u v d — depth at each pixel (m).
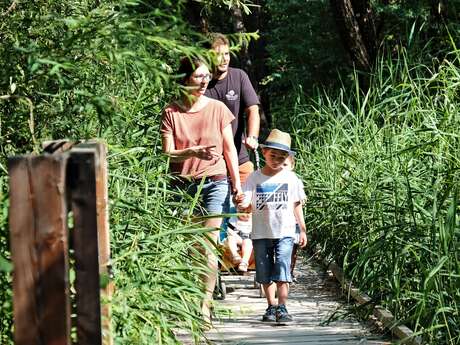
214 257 9.83
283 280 10.90
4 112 7.79
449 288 9.14
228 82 12.03
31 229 4.86
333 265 14.11
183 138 10.50
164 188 9.48
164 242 8.87
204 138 10.50
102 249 6.15
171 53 6.85
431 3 21.44
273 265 11.02
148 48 7.22
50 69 6.68
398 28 23.08
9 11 7.84
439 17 21.34
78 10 8.55
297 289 13.38
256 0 30.61
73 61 7.01
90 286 5.07
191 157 10.28
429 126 10.81
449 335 8.52
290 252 10.99
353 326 10.65
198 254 9.21
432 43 21.03
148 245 8.48
